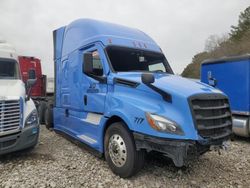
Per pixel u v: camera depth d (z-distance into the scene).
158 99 4.43
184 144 4.04
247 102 7.85
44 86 12.92
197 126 4.12
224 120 4.71
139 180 4.64
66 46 7.69
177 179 4.74
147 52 6.36
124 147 4.72
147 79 4.54
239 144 7.67
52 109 9.34
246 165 5.63
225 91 8.52
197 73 42.28
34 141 5.88
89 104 6.02
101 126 5.40
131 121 4.53
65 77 7.70
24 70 13.35
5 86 6.09
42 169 5.06
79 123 6.59
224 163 5.72
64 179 4.59
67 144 7.07
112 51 5.79
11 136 5.44
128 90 4.91
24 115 5.76
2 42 7.73
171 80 4.95
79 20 7.04
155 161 5.56
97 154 5.57
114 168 4.89
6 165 5.29
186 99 4.15
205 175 4.98
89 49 6.27
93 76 5.91
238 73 8.12
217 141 4.40
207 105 4.40
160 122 4.15
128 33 6.53
